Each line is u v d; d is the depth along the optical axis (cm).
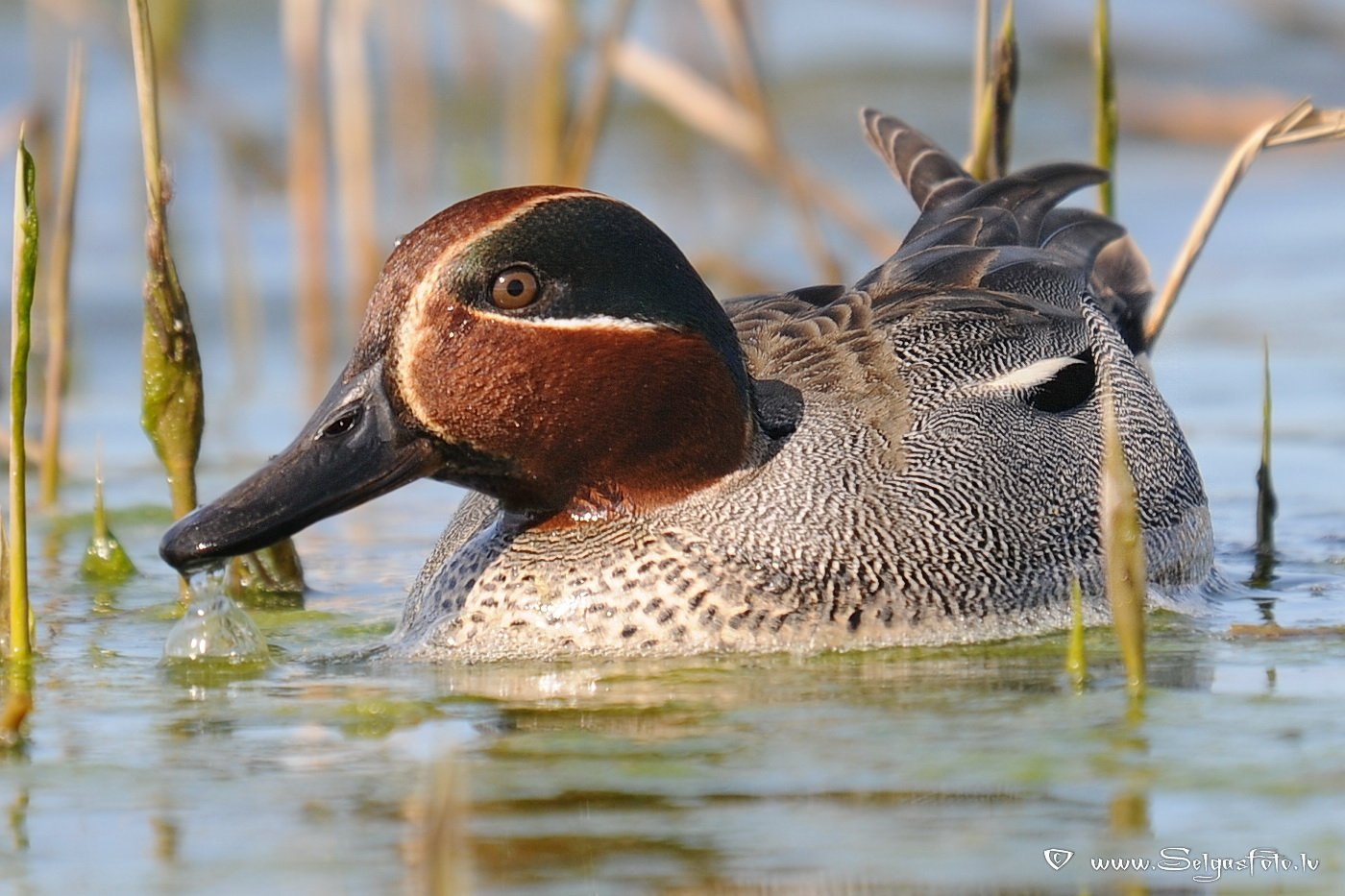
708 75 2786
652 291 1062
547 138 2009
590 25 2864
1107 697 951
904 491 1105
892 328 1194
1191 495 1248
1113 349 1273
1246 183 2633
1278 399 1767
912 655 1056
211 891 724
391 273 1056
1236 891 714
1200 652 1042
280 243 2395
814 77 3112
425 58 2414
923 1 3300
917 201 1421
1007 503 1125
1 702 982
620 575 1075
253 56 3047
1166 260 2298
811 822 782
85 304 2147
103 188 2488
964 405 1159
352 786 838
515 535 1105
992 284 1252
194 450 1202
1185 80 3028
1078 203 2048
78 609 1198
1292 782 819
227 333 2147
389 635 1146
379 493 1056
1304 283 2195
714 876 729
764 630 1069
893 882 723
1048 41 3119
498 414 1052
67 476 1585
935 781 827
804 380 1164
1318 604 1183
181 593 1226
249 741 907
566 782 834
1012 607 1107
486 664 1061
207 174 2569
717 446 1091
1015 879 726
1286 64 3061
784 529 1082
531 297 1045
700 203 2562
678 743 887
